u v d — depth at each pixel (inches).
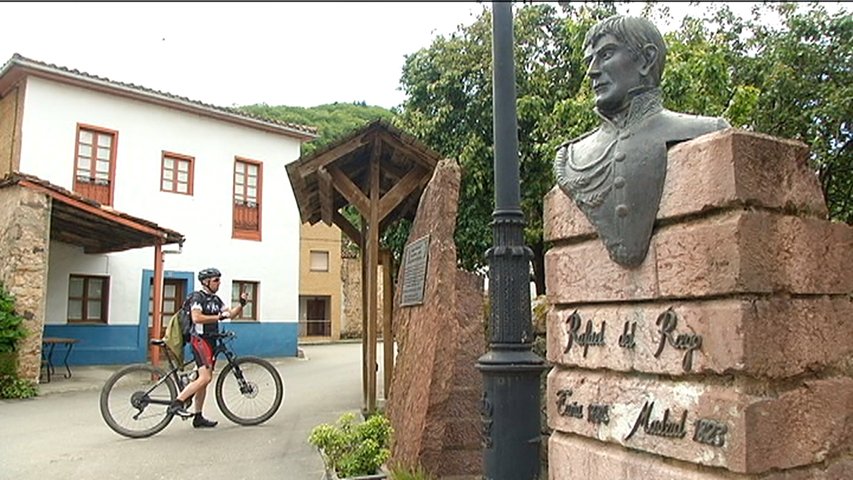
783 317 90.4
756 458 85.7
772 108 340.8
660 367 99.3
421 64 538.0
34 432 295.9
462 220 499.2
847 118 322.7
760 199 91.1
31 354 427.2
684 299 97.0
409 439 197.8
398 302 251.9
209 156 756.6
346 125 1406.3
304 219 406.0
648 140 103.7
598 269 112.8
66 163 641.6
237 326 767.1
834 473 91.4
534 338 222.1
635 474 102.3
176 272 720.3
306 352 922.7
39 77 626.5
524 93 490.3
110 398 288.2
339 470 192.4
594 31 114.0
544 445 198.2
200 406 302.2
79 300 652.7
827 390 92.7
